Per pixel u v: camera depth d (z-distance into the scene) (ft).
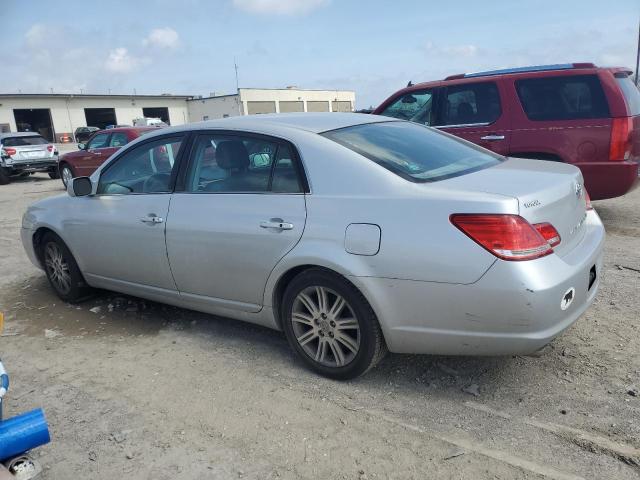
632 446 8.64
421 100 24.17
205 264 12.50
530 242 8.98
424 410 10.02
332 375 11.19
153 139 14.03
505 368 11.24
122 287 15.11
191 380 11.65
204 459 9.03
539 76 21.04
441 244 9.31
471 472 8.34
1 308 17.02
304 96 194.18
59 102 167.02
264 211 11.38
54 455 9.37
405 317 9.87
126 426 10.09
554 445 8.80
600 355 11.48
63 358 13.16
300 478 8.45
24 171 58.03
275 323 11.97
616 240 19.77
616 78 20.15
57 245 16.66
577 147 20.30
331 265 10.32
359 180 10.43
